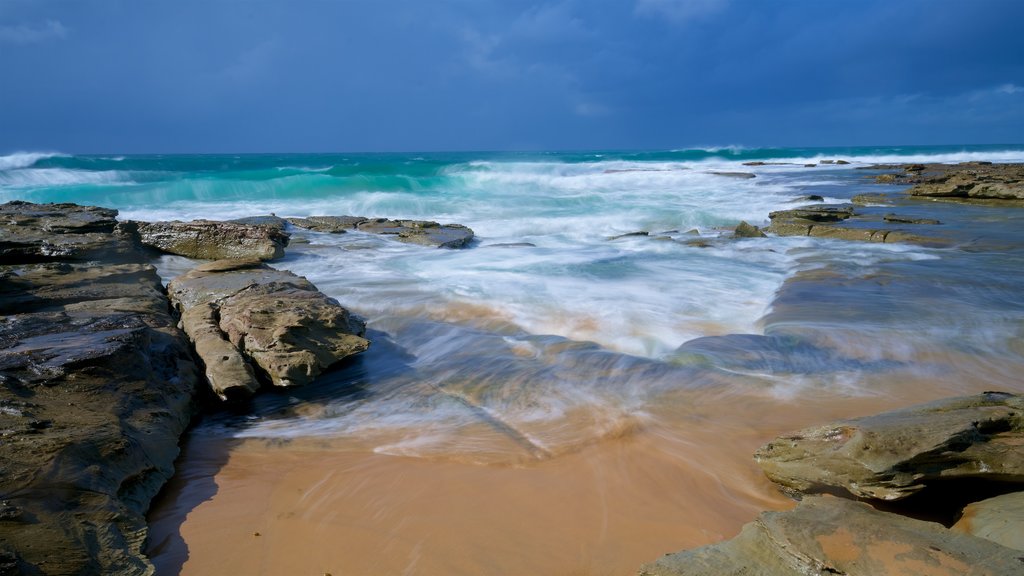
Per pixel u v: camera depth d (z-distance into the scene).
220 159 57.78
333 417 5.65
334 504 4.24
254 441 5.21
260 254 12.16
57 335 5.66
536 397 5.87
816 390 5.86
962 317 8.02
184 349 6.42
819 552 3.13
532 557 3.64
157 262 12.20
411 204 21.09
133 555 3.55
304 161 54.53
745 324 8.05
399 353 7.19
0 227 10.93
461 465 4.72
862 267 11.26
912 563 2.96
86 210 13.28
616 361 6.57
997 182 21.67
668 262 12.16
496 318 8.30
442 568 3.56
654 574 3.26
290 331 6.57
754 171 42.25
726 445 4.93
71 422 4.40
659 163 54.59
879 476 3.81
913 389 5.88
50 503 3.61
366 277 10.77
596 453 4.85
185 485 4.53
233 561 3.65
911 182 30.09
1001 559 2.89
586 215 19.72
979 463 3.77
